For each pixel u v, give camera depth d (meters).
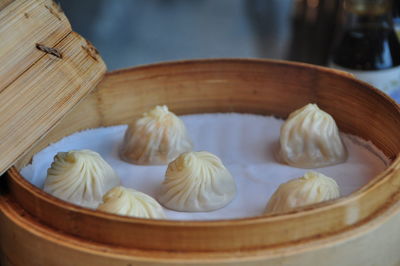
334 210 0.50
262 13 1.61
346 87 0.66
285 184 0.57
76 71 0.60
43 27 0.60
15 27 0.58
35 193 0.52
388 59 0.76
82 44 0.62
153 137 0.65
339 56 0.77
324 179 0.57
